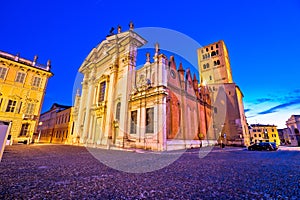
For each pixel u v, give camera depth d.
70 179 4.34
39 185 3.69
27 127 25.56
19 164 6.46
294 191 3.40
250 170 5.97
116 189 3.54
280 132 71.75
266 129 66.19
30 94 26.56
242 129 32.56
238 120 33.31
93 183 4.01
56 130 38.28
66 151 13.39
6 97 24.12
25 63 26.72
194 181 4.30
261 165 7.30
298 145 48.72
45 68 29.23
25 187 3.49
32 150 13.86
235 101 34.81
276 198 3.00
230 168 6.43
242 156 12.16
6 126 2.77
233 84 36.09
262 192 3.35
